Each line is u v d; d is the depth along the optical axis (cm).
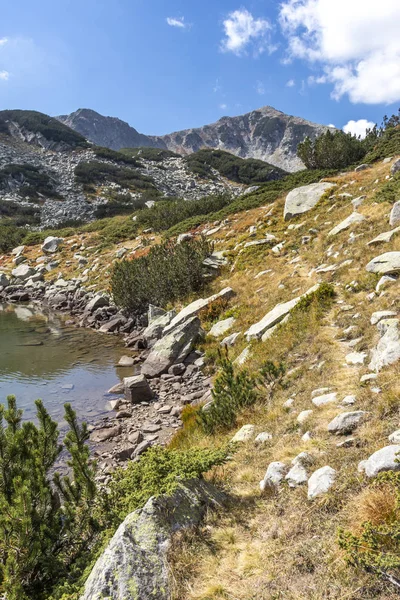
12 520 514
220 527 529
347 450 599
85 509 617
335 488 522
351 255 1683
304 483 567
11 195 8194
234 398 998
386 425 616
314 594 384
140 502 553
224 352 1569
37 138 11769
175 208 4575
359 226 1923
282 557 451
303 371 1026
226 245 2898
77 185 9138
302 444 676
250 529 522
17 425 677
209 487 614
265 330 1452
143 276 2530
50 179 9144
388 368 791
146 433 1165
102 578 429
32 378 1625
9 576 479
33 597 504
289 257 2228
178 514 526
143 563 445
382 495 453
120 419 1267
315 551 438
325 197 2842
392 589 357
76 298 3148
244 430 848
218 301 2020
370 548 373
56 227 6544
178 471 588
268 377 1077
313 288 1528
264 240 2612
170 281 2445
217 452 645
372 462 519
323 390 853
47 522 569
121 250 3794
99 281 3325
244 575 444
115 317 2531
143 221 4700
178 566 460
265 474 631
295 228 2589
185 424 1105
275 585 415
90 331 2392
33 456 631
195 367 1609
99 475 945
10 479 589
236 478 665
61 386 1544
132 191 9162
